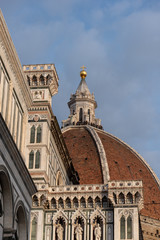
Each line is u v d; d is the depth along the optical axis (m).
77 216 71.62
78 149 190.88
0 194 38.56
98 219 71.50
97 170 179.88
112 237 69.88
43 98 78.94
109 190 71.94
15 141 43.62
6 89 41.22
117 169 187.00
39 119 77.38
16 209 40.84
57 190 73.62
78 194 73.06
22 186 42.72
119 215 70.56
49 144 78.25
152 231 163.88
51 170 79.44
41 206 72.25
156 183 190.62
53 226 71.56
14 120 43.59
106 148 195.62
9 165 39.12
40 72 80.69
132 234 69.31
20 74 43.97
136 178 187.25
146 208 173.12
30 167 74.81
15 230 39.06
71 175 95.50
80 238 70.25
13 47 41.56
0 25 38.59
